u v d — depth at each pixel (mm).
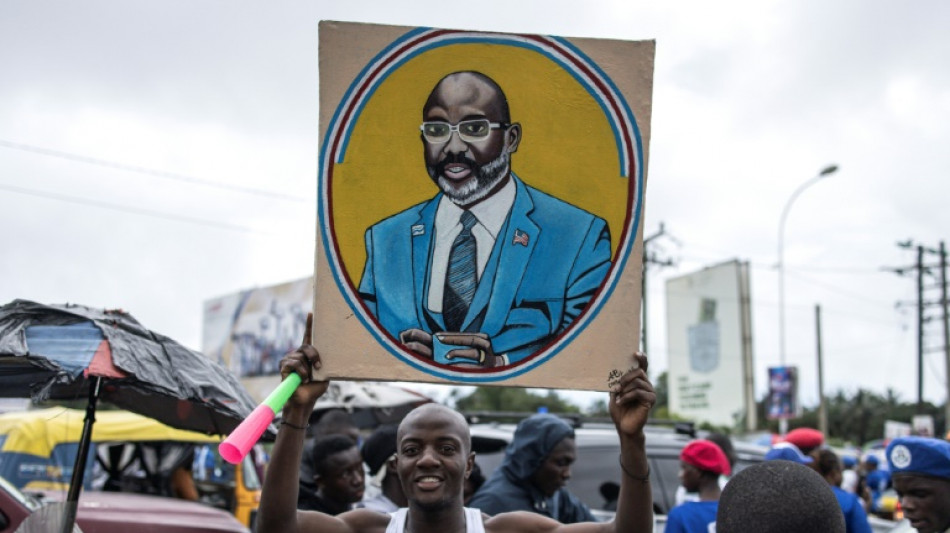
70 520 3516
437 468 2871
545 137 2979
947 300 33531
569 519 5449
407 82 2973
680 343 36156
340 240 2916
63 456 7551
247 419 2475
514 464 5109
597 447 6805
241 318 18938
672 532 5207
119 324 3857
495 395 30422
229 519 6559
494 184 2965
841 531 2199
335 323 2877
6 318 3754
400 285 2912
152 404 4543
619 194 2957
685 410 35688
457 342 2902
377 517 3020
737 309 33625
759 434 28172
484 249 2943
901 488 3516
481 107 2980
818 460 6445
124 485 8086
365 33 2965
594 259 2943
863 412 59812
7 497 5105
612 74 2982
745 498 2230
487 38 2992
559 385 2891
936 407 59562
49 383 3535
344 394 7926
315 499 5199
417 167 2959
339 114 2947
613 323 2918
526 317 2924
